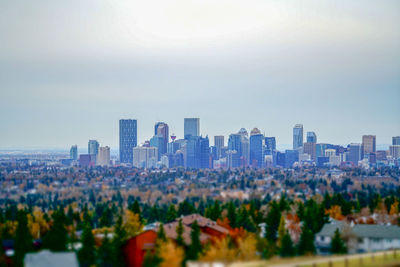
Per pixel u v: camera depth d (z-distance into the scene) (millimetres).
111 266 155875
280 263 120625
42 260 129875
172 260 143125
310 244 163375
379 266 118688
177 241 164375
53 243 165625
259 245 170625
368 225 197000
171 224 196250
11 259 159375
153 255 145125
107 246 157125
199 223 195125
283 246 161750
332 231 198125
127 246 159375
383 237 185250
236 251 162375
